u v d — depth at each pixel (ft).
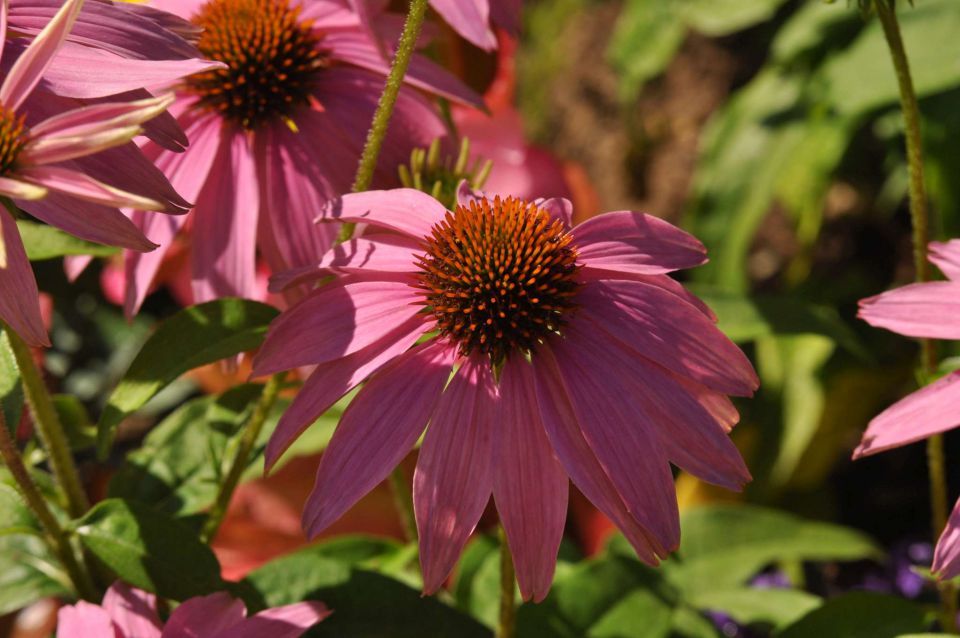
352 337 1.78
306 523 1.73
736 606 2.30
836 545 2.36
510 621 1.89
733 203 2.99
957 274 1.85
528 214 1.84
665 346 1.76
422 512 1.74
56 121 1.64
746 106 3.07
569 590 2.20
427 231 1.83
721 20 3.26
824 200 3.38
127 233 1.70
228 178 2.01
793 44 2.99
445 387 1.78
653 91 4.13
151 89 1.76
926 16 2.63
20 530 1.91
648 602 2.21
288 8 2.05
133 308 1.97
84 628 1.82
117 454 2.91
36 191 1.58
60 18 1.65
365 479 1.74
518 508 1.74
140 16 1.74
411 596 1.99
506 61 2.59
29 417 2.10
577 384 1.77
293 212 2.00
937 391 1.77
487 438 1.76
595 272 1.83
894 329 1.82
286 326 1.78
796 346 2.93
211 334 1.89
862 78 2.64
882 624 2.01
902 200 3.43
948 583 1.96
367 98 2.04
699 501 2.77
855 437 3.07
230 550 2.48
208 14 2.02
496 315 1.80
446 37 2.38
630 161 3.97
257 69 2.01
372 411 1.77
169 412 3.10
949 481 3.01
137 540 1.87
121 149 1.72
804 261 3.30
